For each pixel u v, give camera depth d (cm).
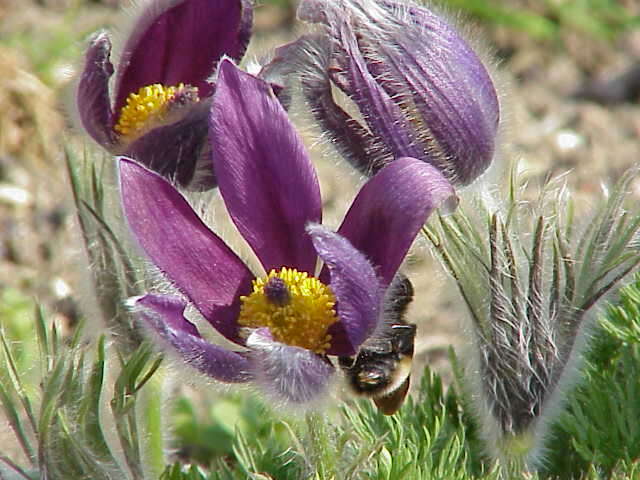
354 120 27
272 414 32
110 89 29
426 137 27
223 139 27
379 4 27
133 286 29
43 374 28
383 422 32
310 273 27
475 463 32
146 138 28
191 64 30
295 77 28
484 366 29
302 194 27
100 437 28
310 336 26
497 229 28
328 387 25
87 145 30
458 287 29
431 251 29
